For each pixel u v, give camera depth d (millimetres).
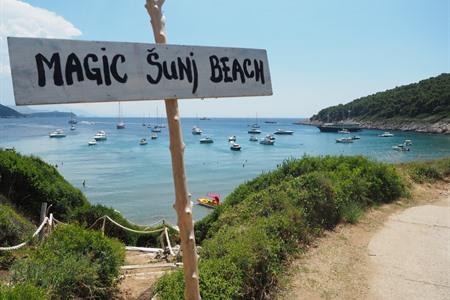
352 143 89250
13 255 6742
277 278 5637
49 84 2246
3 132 135625
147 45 2639
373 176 10484
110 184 39219
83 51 2377
